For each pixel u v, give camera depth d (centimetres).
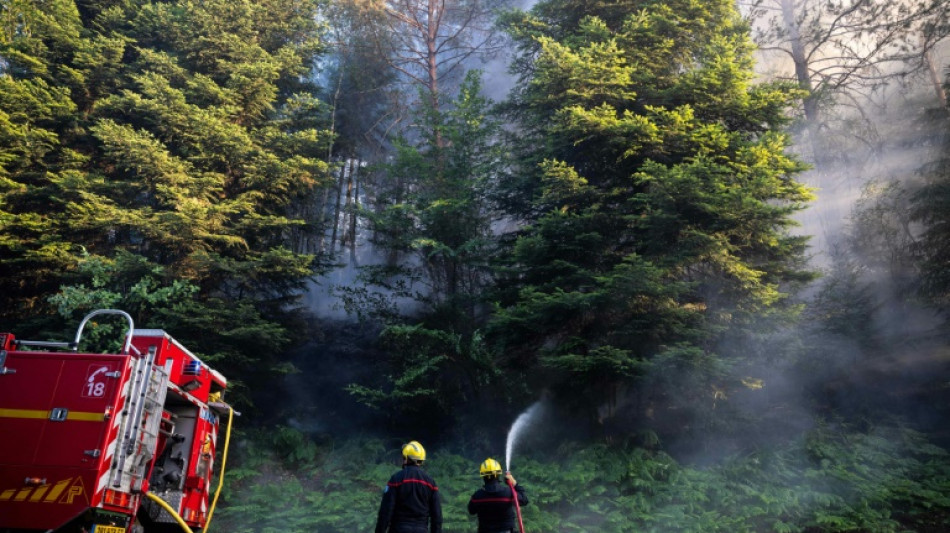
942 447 1162
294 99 1688
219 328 1273
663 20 1387
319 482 1230
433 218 1505
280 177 1491
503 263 1441
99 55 1516
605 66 1309
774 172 1198
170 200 1363
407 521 532
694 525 909
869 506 942
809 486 996
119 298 1145
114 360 588
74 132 1499
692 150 1277
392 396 1396
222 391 814
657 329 1155
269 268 1431
